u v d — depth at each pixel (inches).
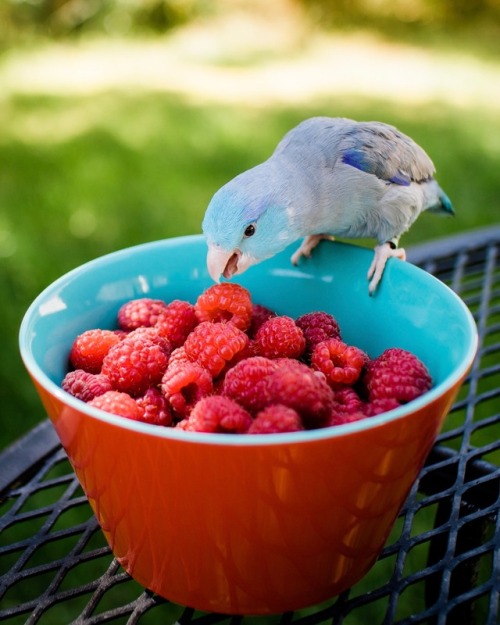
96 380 10.9
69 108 58.5
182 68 72.1
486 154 49.9
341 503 8.5
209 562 9.0
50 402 8.8
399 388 10.2
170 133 52.6
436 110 60.2
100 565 20.6
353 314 12.8
